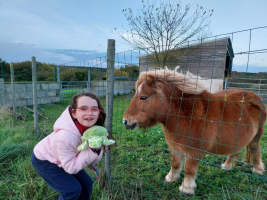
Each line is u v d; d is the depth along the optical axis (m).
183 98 2.28
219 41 10.59
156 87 2.34
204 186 2.69
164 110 2.35
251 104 2.60
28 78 10.16
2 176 2.65
